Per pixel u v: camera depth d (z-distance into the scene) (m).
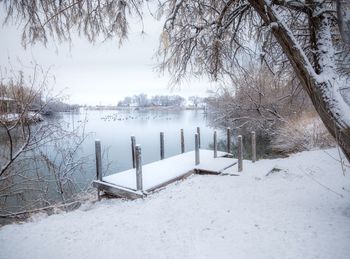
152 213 4.35
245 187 5.57
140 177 5.67
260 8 3.38
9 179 6.30
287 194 4.86
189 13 4.84
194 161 8.30
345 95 4.04
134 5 3.92
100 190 6.22
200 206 4.54
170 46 5.02
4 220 5.54
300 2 3.33
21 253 3.06
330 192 4.78
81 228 3.76
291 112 14.44
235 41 5.34
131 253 3.01
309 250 2.82
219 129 24.33
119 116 53.03
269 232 3.29
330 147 10.35
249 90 15.66
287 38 3.22
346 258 2.64
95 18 3.97
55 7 3.72
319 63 3.28
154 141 19.06
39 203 6.59
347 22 2.86
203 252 2.92
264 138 17.56
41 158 7.42
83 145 15.02
